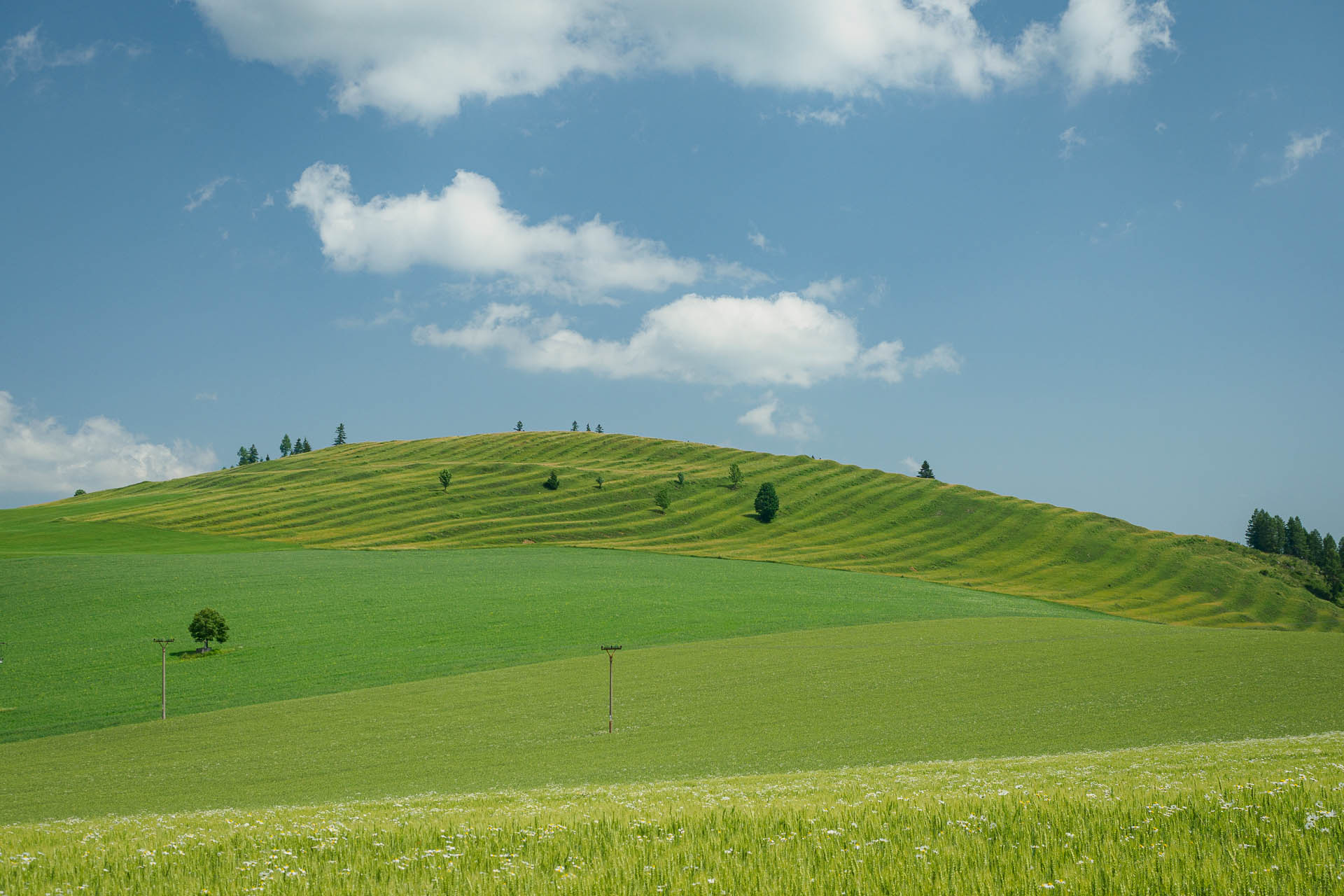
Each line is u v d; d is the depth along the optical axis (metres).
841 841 11.79
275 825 17.20
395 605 100.94
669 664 75.19
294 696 68.44
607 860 11.36
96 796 44.53
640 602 103.62
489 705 63.28
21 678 74.56
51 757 54.06
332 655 80.69
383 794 41.41
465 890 10.04
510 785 41.78
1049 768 27.20
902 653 77.56
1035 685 64.25
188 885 11.08
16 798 44.75
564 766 46.50
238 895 10.48
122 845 14.57
